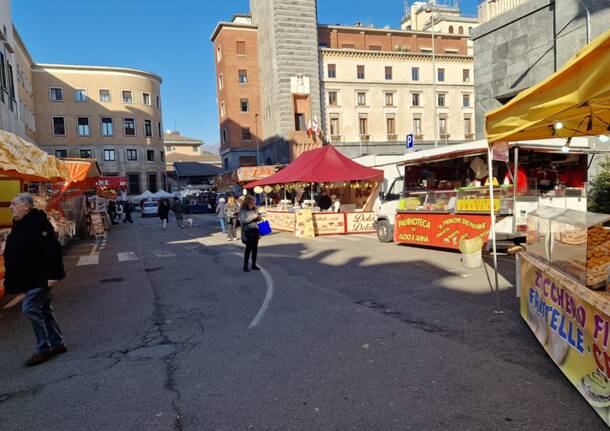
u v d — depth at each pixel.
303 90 47.06
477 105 17.30
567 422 3.16
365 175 17.00
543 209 5.33
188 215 40.62
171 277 9.52
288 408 3.50
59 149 54.91
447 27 66.50
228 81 51.16
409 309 6.23
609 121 5.33
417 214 12.33
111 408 3.62
